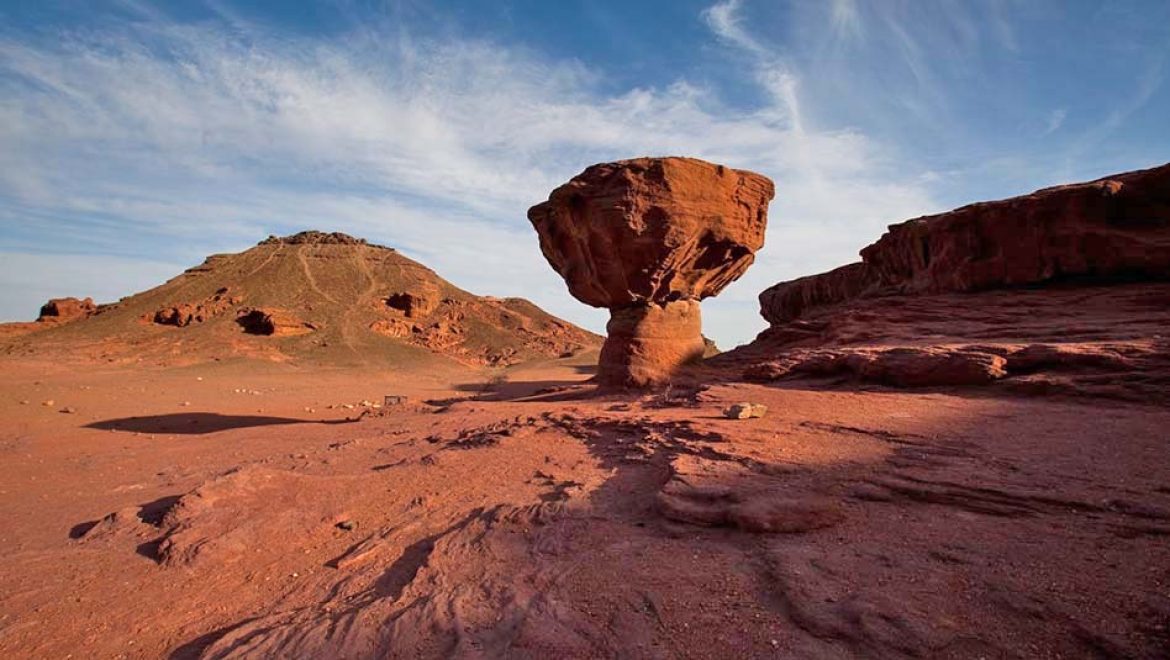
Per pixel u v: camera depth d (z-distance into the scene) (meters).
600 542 7.00
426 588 6.31
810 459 9.24
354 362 69.50
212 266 101.12
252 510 9.40
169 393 37.25
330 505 9.83
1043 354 14.60
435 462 12.34
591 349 101.12
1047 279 24.48
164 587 7.11
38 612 6.49
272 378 53.72
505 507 8.55
